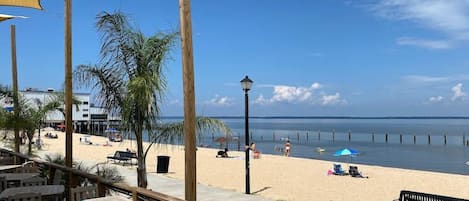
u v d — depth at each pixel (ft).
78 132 271.69
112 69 29.43
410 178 67.77
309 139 257.34
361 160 125.90
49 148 111.45
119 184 19.43
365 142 226.58
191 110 20.17
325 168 80.07
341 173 71.46
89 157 91.40
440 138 265.54
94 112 274.77
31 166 32.45
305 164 87.30
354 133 341.00
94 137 205.67
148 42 29.22
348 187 57.31
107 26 29.07
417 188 58.08
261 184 57.77
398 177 68.80
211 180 60.75
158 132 30.53
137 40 29.27
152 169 69.21
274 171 73.97
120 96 29.73
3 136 58.23
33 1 22.35
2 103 50.85
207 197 37.68
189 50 20.10
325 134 324.60
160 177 50.62
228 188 52.80
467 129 433.48
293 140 245.65
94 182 23.66
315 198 48.37
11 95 50.08
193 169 20.15
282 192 51.57
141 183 30.89
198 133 28.89
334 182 61.67
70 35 30.12
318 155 141.38
